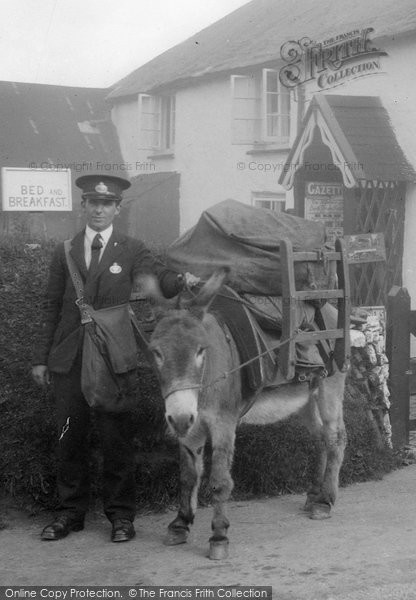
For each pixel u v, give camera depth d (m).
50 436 5.82
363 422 7.09
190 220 18.58
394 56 12.41
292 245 5.43
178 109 18.88
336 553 4.95
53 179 9.62
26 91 23.09
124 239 5.31
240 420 5.48
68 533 5.35
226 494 4.97
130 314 5.34
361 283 12.12
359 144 11.92
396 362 7.62
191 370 4.48
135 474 5.89
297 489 6.47
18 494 5.77
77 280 5.19
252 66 15.77
